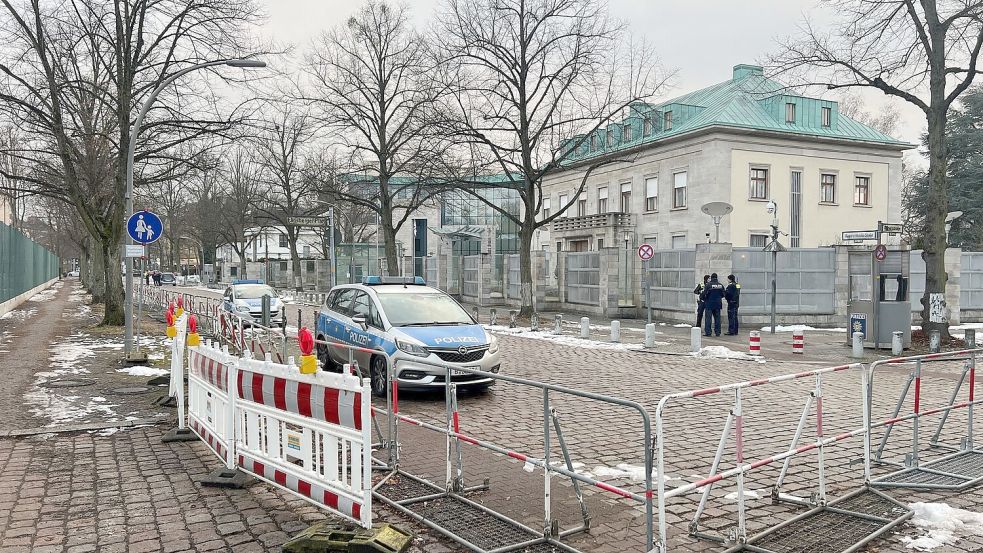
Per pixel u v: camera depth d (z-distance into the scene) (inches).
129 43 795.4
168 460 274.7
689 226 1560.0
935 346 667.4
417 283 521.7
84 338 751.1
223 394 254.7
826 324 963.3
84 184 928.3
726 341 789.2
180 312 530.9
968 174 1791.3
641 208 1706.4
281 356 577.6
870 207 1657.2
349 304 494.6
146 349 647.8
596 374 538.0
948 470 258.1
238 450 243.0
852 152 1631.4
